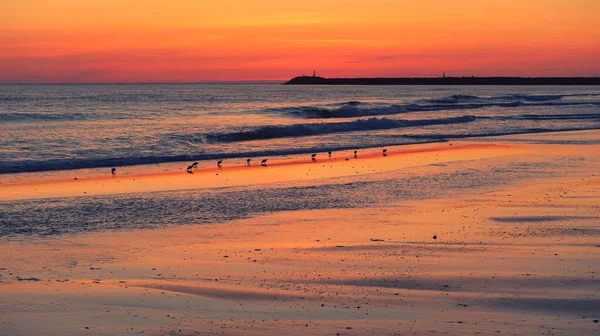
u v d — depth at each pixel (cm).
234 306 1047
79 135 3666
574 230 1603
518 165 2866
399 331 940
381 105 8094
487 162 2969
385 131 4741
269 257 1355
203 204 1958
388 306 1049
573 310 1029
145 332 930
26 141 3325
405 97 13062
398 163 2969
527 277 1202
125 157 2978
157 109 6462
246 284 1165
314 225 1684
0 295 1074
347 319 989
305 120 5438
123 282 1169
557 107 8394
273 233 1590
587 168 2777
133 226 1658
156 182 2378
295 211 1869
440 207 1922
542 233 1570
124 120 4862
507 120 5878
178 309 1030
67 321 966
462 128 4997
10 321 958
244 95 13638
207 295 1102
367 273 1234
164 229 1630
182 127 4338
